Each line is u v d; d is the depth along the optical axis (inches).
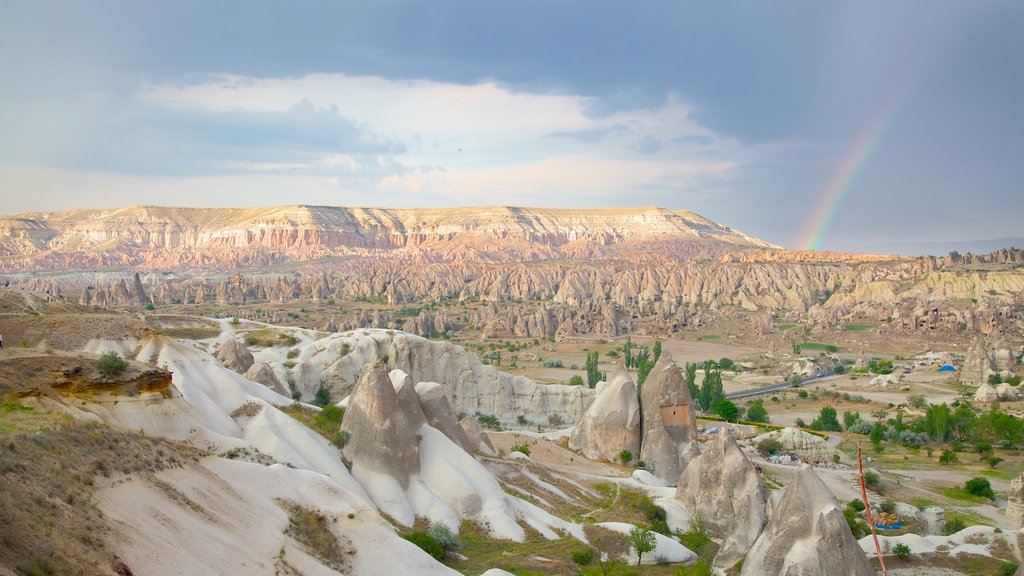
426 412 3189.0
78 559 1230.3
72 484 1440.7
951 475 4338.1
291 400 3161.9
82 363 2180.1
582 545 2571.4
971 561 2640.3
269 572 1614.2
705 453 3046.3
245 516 1782.7
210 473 1877.5
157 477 1692.9
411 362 5049.2
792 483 2215.8
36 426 1598.2
